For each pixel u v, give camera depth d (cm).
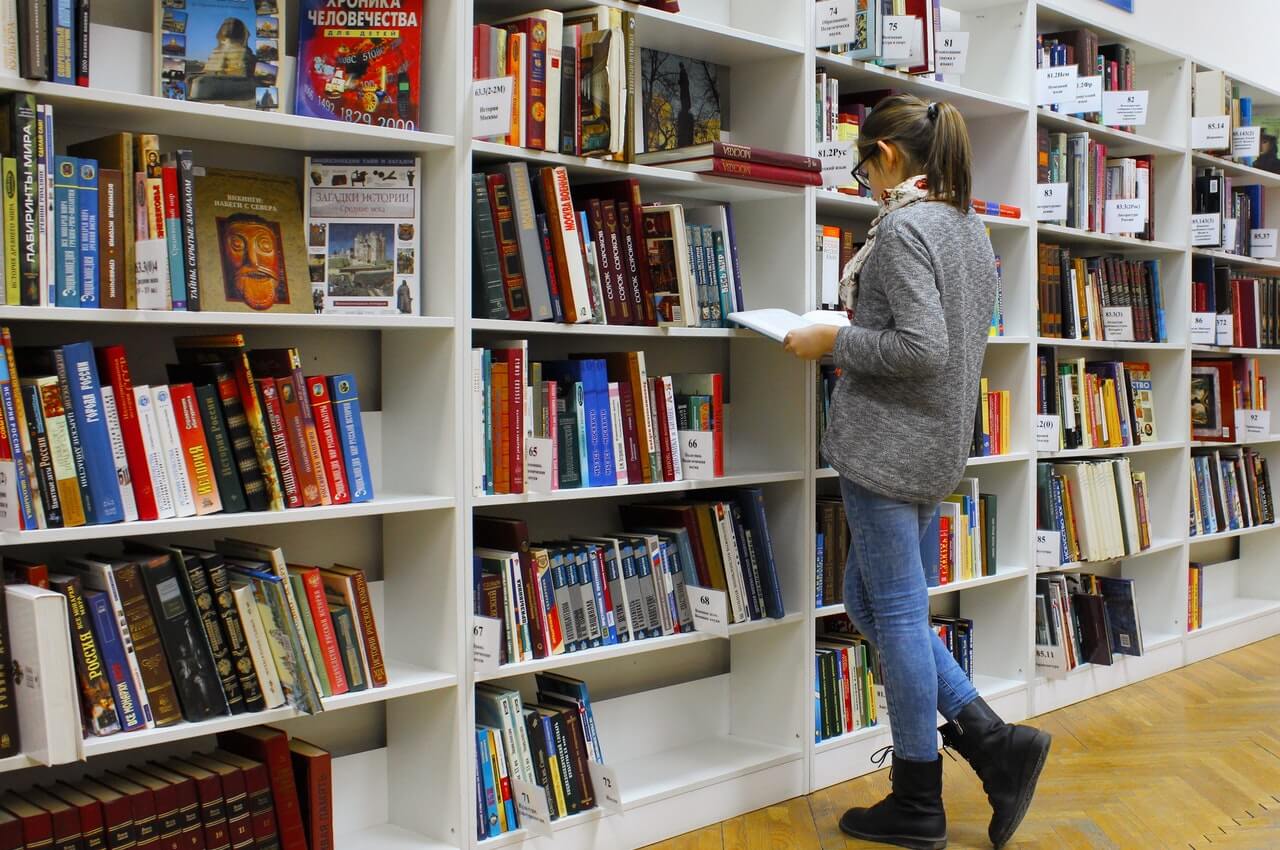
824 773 298
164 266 182
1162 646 425
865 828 259
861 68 303
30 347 183
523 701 263
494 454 233
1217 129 420
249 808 198
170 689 188
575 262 237
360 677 213
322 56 218
